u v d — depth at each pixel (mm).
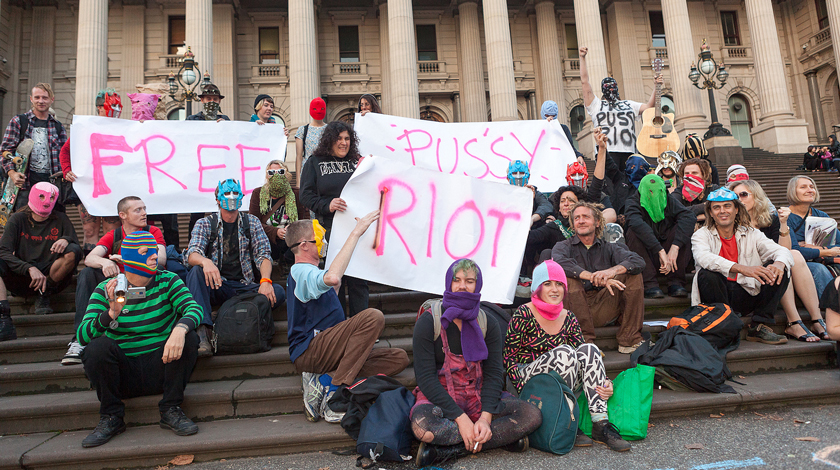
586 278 3715
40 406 3127
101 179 5387
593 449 2762
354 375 3094
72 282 4871
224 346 3650
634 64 24797
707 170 5129
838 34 20344
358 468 2648
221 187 4059
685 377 3295
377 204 3986
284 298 4156
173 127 5719
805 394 3262
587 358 2945
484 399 2734
